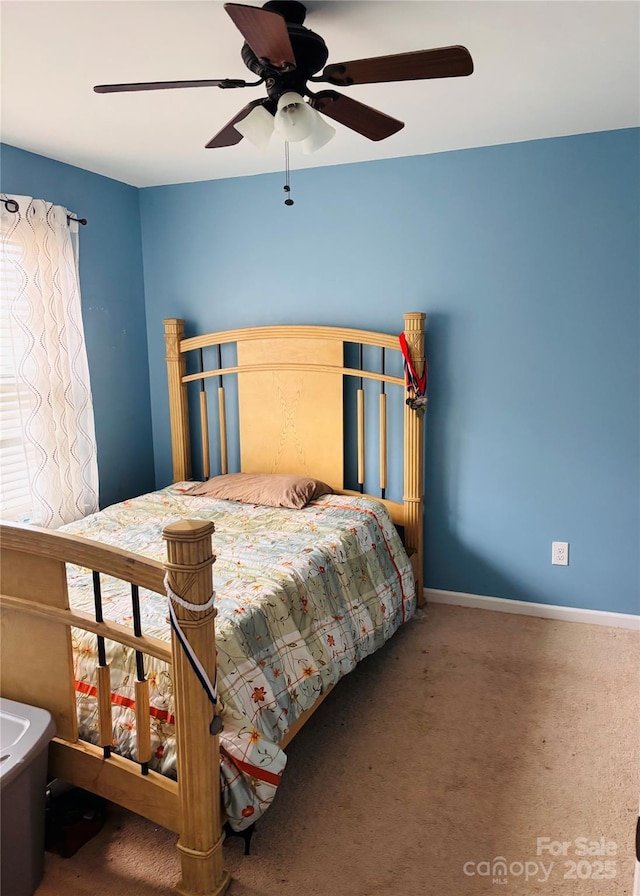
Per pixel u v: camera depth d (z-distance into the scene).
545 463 3.03
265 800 1.61
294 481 3.14
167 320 3.52
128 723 1.68
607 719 2.29
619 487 2.92
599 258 2.80
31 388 2.82
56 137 2.67
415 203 3.06
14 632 1.71
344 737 2.23
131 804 1.64
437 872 1.66
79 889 1.61
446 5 1.66
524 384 3.01
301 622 2.16
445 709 2.38
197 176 3.35
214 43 1.84
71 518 3.02
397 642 2.91
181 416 3.61
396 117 2.50
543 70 2.07
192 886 1.57
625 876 1.63
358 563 2.66
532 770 2.04
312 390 3.29
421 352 3.03
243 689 1.71
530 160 2.84
